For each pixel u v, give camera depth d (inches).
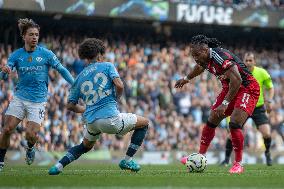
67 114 1863.9
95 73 758.5
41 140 1738.4
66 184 633.0
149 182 660.7
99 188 592.1
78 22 2247.8
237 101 868.0
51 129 1787.6
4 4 1918.1
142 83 2101.4
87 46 764.6
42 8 1977.1
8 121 877.8
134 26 2343.8
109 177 732.0
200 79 2186.3
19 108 878.4
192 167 871.7
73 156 781.9
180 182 663.8
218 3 2247.8
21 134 1681.8
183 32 2437.3
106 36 2294.5
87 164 1485.0
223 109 834.2
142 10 2138.3
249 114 869.2
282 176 792.3
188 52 2341.3
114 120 757.9
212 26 2406.5
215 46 859.4
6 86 1815.9
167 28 2397.9
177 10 2188.7
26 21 869.2
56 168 774.5
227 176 776.3
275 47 2564.0
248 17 2292.1
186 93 2134.6
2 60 2006.6
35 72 871.7
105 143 1846.7
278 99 2311.8
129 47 2263.8
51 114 1822.1
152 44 2319.1
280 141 2112.5
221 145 1967.3
